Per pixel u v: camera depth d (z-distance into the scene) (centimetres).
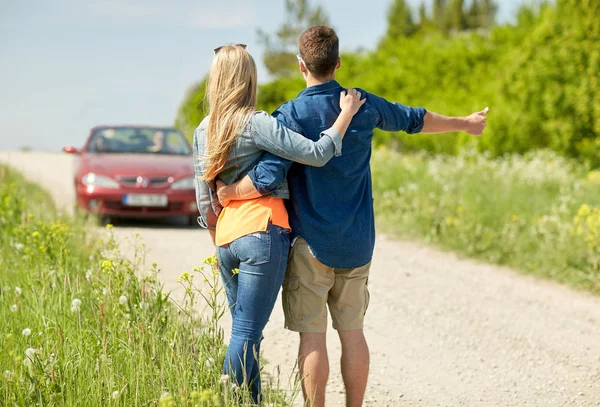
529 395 791
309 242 570
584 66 2870
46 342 652
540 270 1363
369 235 588
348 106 568
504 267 1431
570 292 1259
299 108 574
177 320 704
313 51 578
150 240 1507
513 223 1553
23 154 4253
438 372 852
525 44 3044
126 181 1692
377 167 2169
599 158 2825
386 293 1186
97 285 805
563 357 921
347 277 592
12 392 561
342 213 572
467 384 818
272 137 551
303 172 571
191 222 1783
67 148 1917
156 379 609
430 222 1672
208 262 636
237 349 579
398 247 1572
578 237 1366
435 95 4381
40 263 928
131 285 763
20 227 1140
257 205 569
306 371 582
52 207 1723
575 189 1888
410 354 912
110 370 592
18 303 777
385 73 4775
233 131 562
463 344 958
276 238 566
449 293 1209
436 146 3697
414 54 4856
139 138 1978
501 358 911
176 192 1708
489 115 3083
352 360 595
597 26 2873
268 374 783
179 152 1948
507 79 3062
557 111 2889
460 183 1900
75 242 1148
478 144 3080
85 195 1672
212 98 577
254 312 574
